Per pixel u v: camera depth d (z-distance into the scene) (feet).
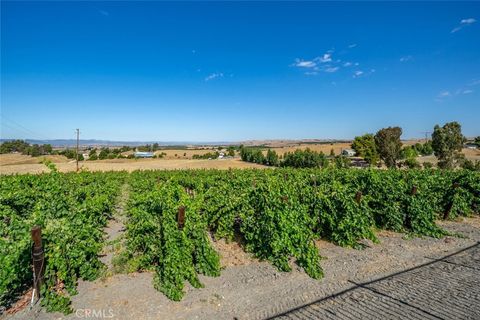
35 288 16.17
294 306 15.66
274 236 20.98
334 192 26.53
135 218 22.67
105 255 23.21
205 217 27.25
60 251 17.02
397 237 27.09
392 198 29.04
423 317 14.46
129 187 62.23
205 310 15.44
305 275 19.42
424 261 21.54
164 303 16.08
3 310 15.28
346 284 18.06
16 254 15.64
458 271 19.71
